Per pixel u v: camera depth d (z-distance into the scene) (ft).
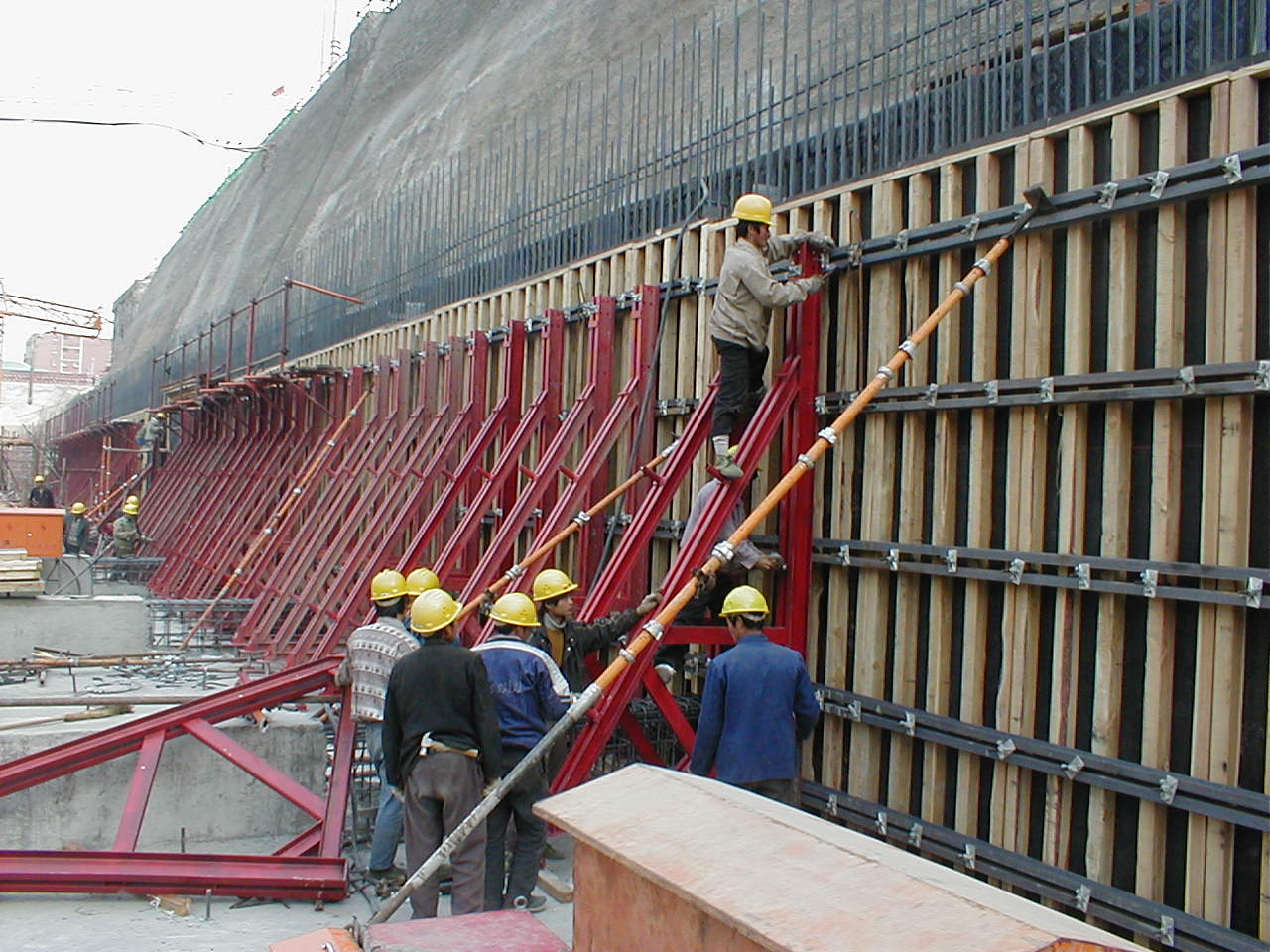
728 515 24.22
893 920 7.80
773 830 9.64
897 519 23.17
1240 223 16.84
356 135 157.17
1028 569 19.83
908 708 22.08
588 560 31.60
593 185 37.88
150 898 21.79
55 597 45.93
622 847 9.96
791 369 24.88
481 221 47.50
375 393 51.29
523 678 20.58
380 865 22.57
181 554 65.57
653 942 9.56
